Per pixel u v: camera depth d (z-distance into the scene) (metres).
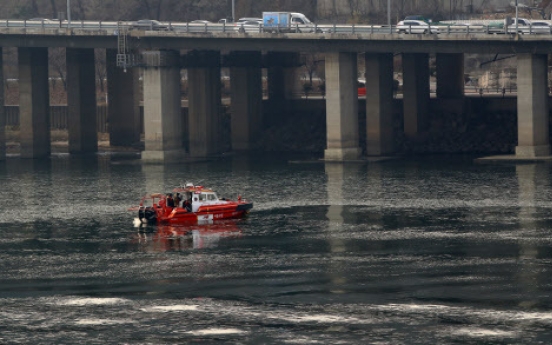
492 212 195.38
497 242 167.38
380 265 153.88
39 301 138.38
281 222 188.88
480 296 137.38
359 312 132.12
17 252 166.38
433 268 151.50
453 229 179.25
